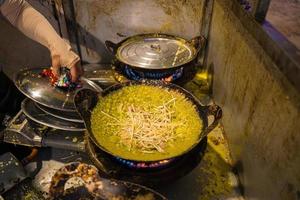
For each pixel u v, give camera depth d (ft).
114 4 5.95
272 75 2.97
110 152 3.09
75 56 4.24
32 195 3.65
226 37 4.75
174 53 5.21
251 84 3.60
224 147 4.61
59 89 4.27
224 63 4.87
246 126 3.79
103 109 3.77
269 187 3.08
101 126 3.55
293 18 3.41
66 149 4.32
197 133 3.44
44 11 5.79
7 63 6.05
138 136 3.47
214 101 5.53
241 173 3.97
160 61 4.95
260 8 3.29
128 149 3.27
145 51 5.22
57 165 4.29
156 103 3.96
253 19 3.41
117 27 6.29
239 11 3.95
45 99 4.15
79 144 4.17
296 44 2.83
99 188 3.48
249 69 3.66
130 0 5.92
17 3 4.17
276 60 2.84
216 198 3.86
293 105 2.56
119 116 3.74
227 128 4.67
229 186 4.02
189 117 3.68
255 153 3.46
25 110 4.40
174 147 3.33
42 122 4.19
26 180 3.76
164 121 3.69
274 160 2.95
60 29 6.09
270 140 3.05
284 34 3.03
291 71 2.54
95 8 5.96
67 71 4.28
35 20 4.24
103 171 3.34
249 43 3.63
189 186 3.99
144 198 3.34
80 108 3.53
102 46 6.52
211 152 4.52
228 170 4.25
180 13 6.08
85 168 3.75
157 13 6.10
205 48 6.35
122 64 5.06
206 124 3.47
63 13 5.85
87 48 6.51
